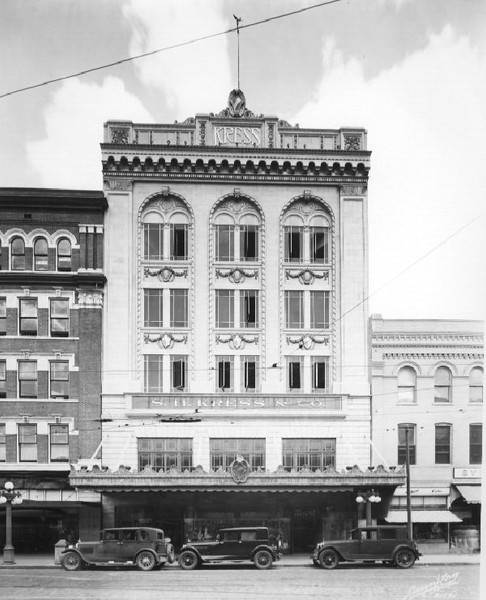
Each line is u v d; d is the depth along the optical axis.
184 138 48.56
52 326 47.03
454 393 48.31
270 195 48.88
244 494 45.72
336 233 48.81
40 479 45.84
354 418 47.62
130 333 47.34
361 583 32.25
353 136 48.97
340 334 48.28
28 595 29.78
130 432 46.66
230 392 47.50
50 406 46.38
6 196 46.84
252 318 48.25
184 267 48.19
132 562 36.66
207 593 29.64
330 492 45.69
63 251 47.56
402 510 46.91
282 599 28.41
